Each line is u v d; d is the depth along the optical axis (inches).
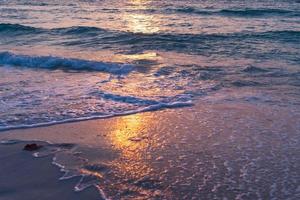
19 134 297.7
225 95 392.5
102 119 330.0
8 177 233.1
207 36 733.9
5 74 493.4
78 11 1359.5
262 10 1165.7
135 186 221.8
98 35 757.9
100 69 510.6
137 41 690.8
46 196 212.4
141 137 291.9
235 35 748.0
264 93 396.8
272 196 210.2
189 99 380.2
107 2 1827.0
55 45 681.6
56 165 246.7
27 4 1697.8
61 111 346.3
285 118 326.6
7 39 761.0
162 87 419.2
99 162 251.3
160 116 337.1
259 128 305.6
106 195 212.2
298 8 1344.7
